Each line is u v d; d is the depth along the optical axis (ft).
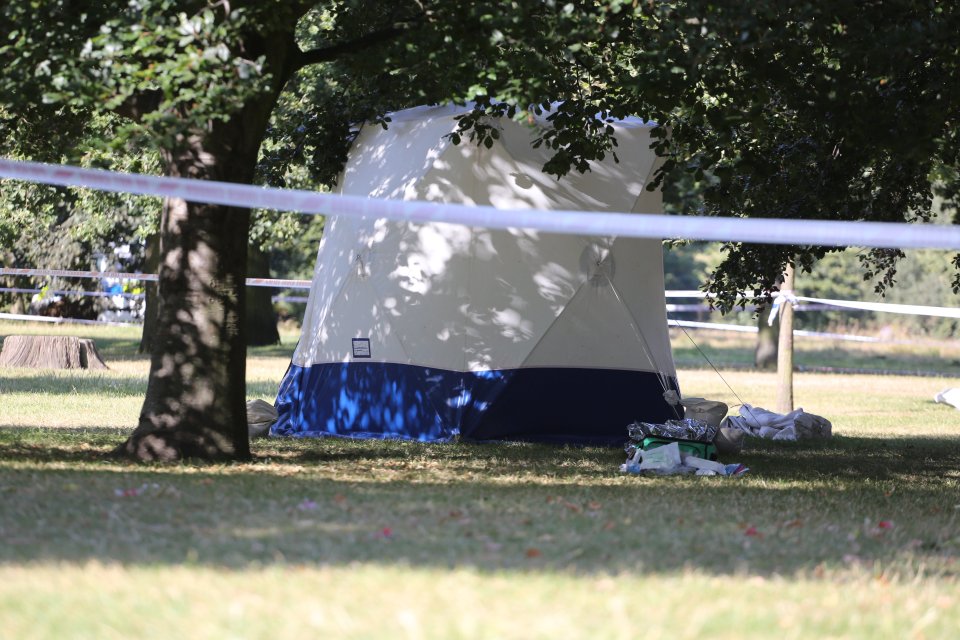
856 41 133.28
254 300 478.59
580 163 156.15
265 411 192.03
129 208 367.66
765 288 175.11
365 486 118.93
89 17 122.93
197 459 136.87
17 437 161.58
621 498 117.39
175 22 116.57
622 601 68.13
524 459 161.38
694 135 157.89
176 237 139.64
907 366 597.11
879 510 118.01
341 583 70.28
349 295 194.49
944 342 550.77
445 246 187.93
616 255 191.31
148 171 328.29
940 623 68.90
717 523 100.78
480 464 152.35
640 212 191.52
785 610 69.10
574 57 137.59
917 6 137.18
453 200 185.57
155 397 139.23
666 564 81.10
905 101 144.66
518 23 123.13
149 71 113.50
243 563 75.31
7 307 593.42
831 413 289.33
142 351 409.28
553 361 188.65
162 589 67.87
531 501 109.91
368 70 146.51
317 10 268.62
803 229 88.84
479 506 104.22
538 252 188.14
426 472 139.33
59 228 469.16
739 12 122.31
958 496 137.28
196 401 138.92
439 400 186.39
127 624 61.26
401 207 97.55
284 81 144.15
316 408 195.83
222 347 140.15
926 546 96.78
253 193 101.71
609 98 153.89
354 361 192.54
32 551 77.71
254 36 136.77
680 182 323.16
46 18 119.14
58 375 293.84
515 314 187.42
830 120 144.77
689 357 600.80
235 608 63.67
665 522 100.17
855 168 167.32
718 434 180.04
